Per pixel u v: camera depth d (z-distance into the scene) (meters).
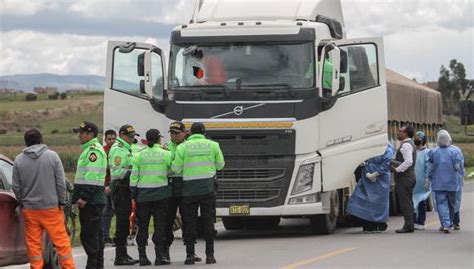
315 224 25.12
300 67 23.58
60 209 16.33
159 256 19.25
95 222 17.36
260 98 23.52
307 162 23.61
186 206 19.23
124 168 19.53
